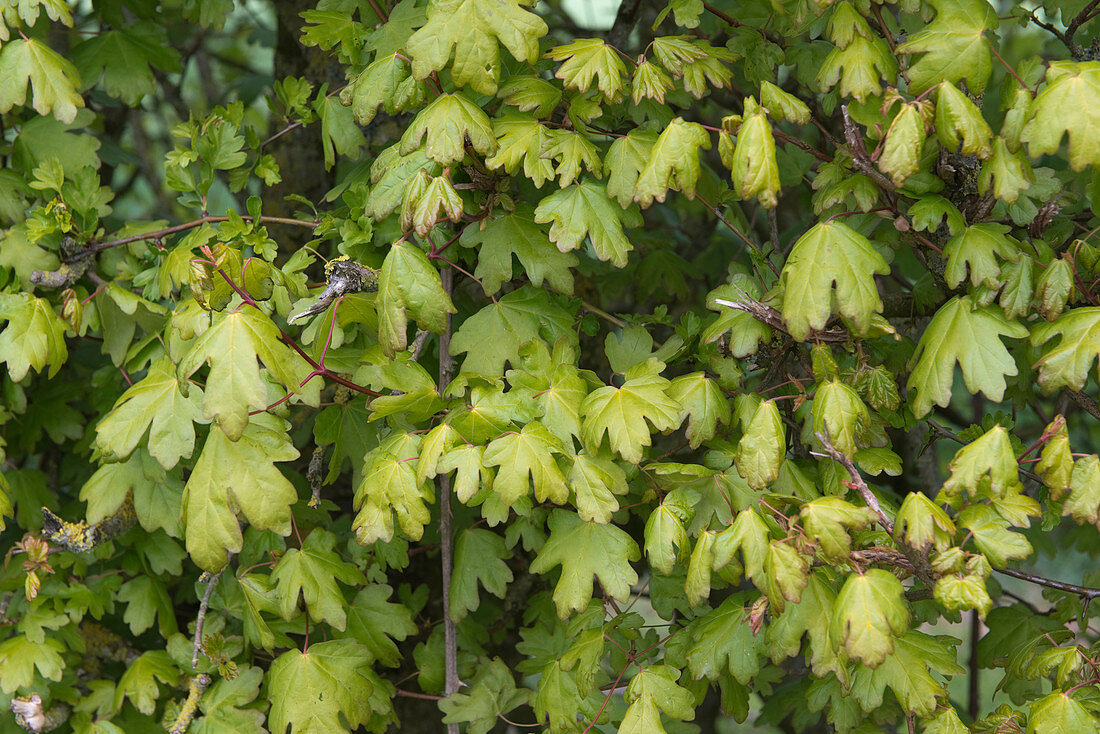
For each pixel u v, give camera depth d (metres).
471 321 1.94
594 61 1.69
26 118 2.21
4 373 2.33
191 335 1.76
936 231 1.81
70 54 2.47
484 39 1.60
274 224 2.68
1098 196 1.69
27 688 2.14
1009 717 1.68
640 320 2.13
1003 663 2.15
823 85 1.65
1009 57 3.46
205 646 2.11
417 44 1.60
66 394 2.40
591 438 1.72
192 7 2.60
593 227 1.77
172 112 3.92
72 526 2.12
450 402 1.83
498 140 1.70
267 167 2.11
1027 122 1.50
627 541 1.83
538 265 1.87
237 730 2.10
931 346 1.71
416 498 1.74
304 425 2.47
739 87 2.41
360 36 1.97
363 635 2.16
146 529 2.10
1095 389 2.83
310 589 2.02
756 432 1.66
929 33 1.56
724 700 2.03
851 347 1.77
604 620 2.01
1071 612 2.11
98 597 2.23
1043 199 1.79
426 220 1.65
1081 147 1.46
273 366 1.60
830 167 1.79
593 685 1.92
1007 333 1.65
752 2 2.24
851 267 1.60
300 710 1.99
